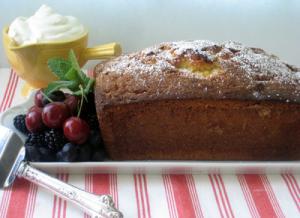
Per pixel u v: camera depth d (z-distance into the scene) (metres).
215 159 0.39
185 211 0.33
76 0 0.56
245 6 0.58
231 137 0.38
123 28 0.58
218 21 0.59
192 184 0.36
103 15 0.57
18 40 0.46
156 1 0.57
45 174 0.34
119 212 0.31
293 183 0.37
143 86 0.37
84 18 0.57
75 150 0.35
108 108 0.36
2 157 0.35
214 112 0.37
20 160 0.35
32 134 0.37
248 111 0.37
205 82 0.36
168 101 0.36
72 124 0.35
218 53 0.39
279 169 0.37
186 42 0.41
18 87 0.52
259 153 0.39
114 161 0.38
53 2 0.56
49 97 0.39
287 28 0.60
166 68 0.37
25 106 0.42
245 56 0.39
